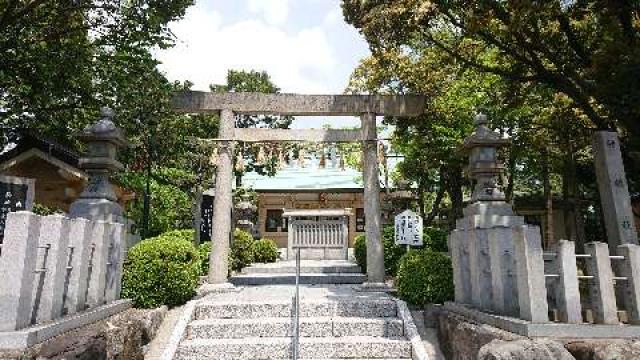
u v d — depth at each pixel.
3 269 3.55
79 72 10.54
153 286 6.75
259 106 9.64
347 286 10.28
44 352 3.51
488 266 5.34
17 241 3.62
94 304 5.12
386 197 14.61
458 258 6.12
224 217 9.26
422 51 11.27
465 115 12.90
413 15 7.92
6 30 10.03
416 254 7.72
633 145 7.31
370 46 8.88
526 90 9.92
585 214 17.70
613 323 4.06
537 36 8.18
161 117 13.52
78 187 13.04
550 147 13.66
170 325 6.52
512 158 14.12
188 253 7.73
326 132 10.50
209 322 6.76
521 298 4.32
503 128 13.27
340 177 24.81
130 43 10.70
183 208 18.98
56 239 4.16
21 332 3.39
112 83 11.20
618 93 6.74
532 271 4.20
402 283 7.45
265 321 6.81
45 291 4.03
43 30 10.62
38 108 11.36
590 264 4.29
